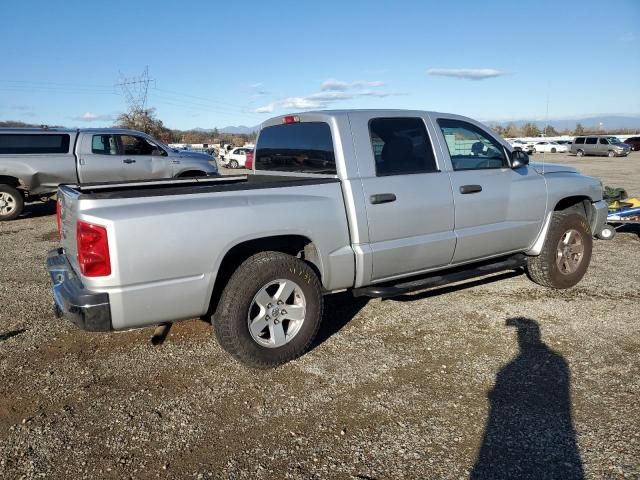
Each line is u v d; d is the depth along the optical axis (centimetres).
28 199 1158
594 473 271
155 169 1197
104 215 332
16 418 336
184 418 333
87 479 277
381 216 432
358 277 429
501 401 343
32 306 546
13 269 703
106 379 386
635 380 365
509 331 457
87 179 1141
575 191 574
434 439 304
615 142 4016
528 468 276
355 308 522
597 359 399
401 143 462
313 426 321
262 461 289
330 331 467
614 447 291
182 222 349
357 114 445
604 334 446
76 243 343
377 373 387
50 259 423
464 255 496
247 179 557
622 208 824
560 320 480
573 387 358
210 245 358
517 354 412
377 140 448
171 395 362
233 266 404
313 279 402
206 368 402
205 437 312
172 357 421
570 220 558
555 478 268
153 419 332
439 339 444
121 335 467
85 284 339
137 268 337
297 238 414
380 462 285
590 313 496
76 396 362
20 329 483
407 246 448
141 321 348
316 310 407
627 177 2062
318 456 292
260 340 388
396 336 453
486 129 526
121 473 281
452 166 487
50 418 335
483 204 498
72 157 1125
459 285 590
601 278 615
